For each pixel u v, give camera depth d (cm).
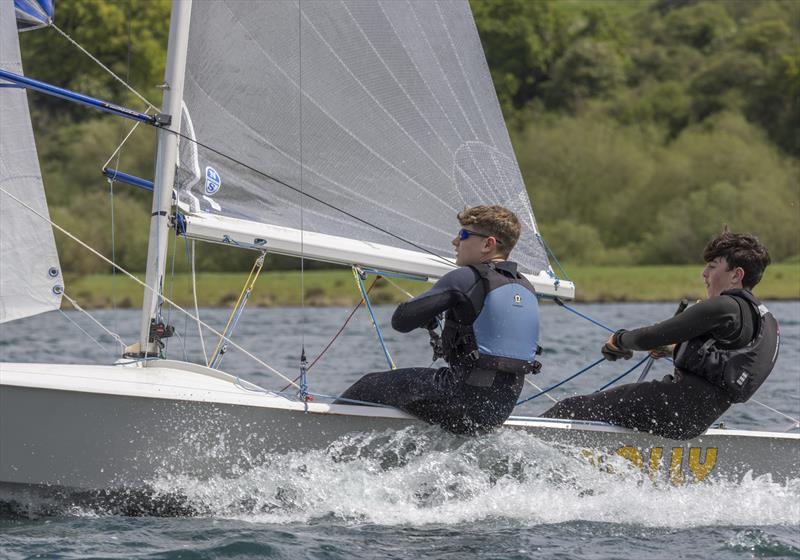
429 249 1788
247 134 1680
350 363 3500
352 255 1692
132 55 10681
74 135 12962
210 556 1221
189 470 1395
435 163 1800
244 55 1675
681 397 1493
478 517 1447
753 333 1491
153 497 1391
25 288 1569
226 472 1404
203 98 1647
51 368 1468
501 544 1309
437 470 1452
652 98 18025
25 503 1379
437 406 1430
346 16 1745
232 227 1619
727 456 1559
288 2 1702
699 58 19250
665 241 14162
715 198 14000
